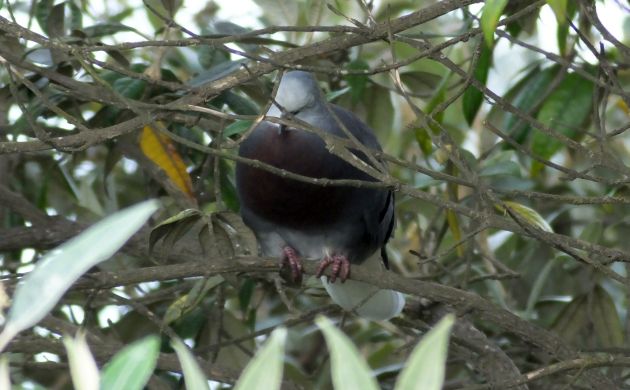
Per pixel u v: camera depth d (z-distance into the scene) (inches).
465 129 493.7
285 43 367.2
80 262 123.9
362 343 419.8
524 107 373.4
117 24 355.9
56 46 266.5
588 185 442.0
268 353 119.8
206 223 297.7
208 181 396.2
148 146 344.8
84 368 122.0
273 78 390.0
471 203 390.0
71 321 384.8
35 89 267.0
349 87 348.8
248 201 331.3
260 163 257.9
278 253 345.1
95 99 290.8
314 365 451.5
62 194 422.9
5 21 266.5
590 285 365.4
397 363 397.4
